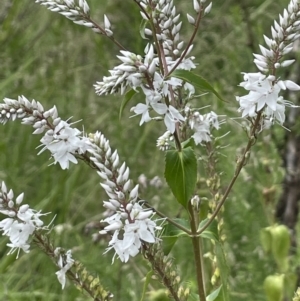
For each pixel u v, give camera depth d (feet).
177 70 2.19
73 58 4.62
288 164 3.41
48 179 4.36
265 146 3.17
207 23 4.53
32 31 4.75
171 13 2.26
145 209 2.21
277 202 3.37
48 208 4.16
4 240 3.91
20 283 3.70
